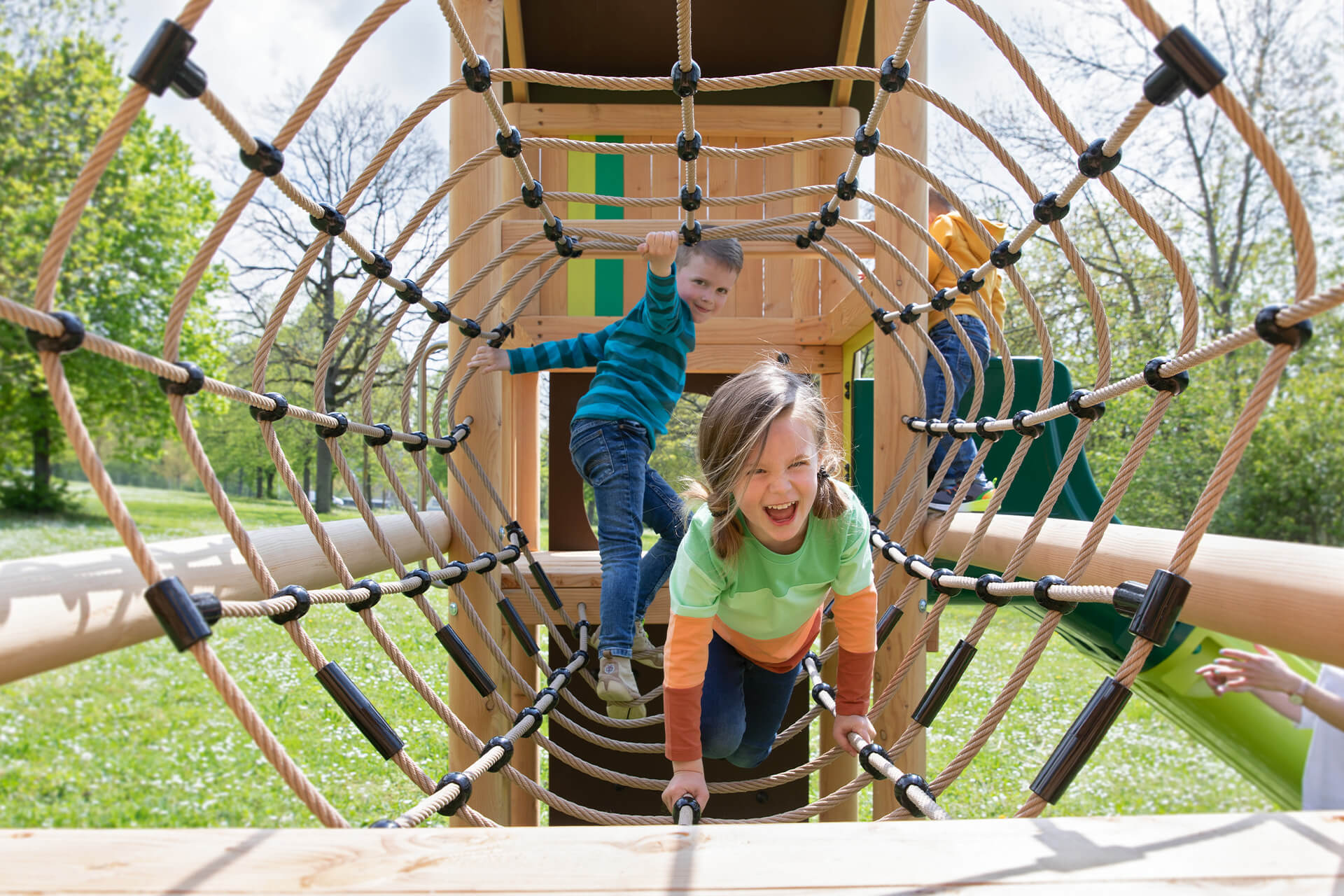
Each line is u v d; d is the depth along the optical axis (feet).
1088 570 6.04
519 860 2.56
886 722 8.75
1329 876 2.42
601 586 7.85
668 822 5.86
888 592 8.75
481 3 8.68
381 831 2.72
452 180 6.16
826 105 15.33
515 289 12.50
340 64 3.82
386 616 32.71
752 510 5.37
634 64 14.25
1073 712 23.41
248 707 2.89
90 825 15.61
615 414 8.15
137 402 59.26
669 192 13.55
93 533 54.03
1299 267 2.69
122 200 56.24
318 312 57.26
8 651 3.35
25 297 54.44
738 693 6.71
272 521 60.34
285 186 4.18
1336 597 3.48
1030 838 2.67
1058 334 46.03
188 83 2.98
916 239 8.71
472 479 8.96
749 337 13.57
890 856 2.57
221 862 2.53
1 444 57.11
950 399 7.96
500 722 9.01
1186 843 2.60
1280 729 9.35
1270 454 48.14
